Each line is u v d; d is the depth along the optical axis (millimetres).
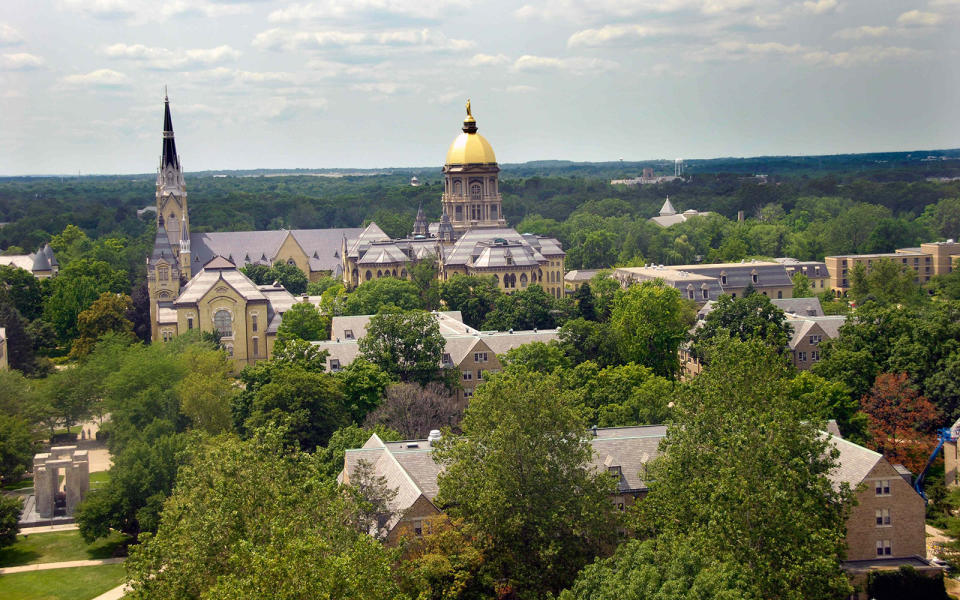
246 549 77625
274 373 161750
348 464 118938
